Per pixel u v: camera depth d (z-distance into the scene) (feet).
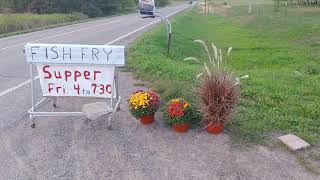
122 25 96.63
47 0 148.46
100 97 19.16
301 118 19.20
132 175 14.06
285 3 191.21
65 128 18.29
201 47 66.64
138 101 18.33
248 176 13.97
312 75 34.78
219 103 17.01
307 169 14.43
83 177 13.89
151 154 15.62
